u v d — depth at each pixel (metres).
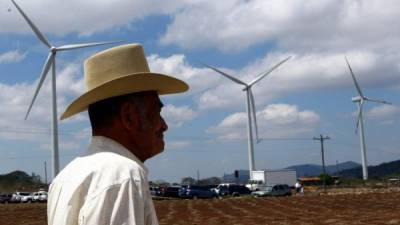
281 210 45.31
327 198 63.84
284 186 82.00
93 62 3.20
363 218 33.00
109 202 2.67
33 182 132.75
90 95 3.13
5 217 45.56
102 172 2.78
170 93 3.52
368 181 111.75
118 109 3.20
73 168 3.02
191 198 81.88
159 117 3.37
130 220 2.66
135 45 3.26
